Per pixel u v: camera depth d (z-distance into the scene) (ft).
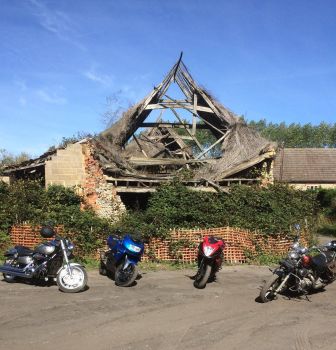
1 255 40.50
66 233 41.81
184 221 50.37
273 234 47.06
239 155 64.64
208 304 27.12
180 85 77.25
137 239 32.32
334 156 157.69
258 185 61.26
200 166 71.41
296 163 155.02
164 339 20.47
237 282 34.37
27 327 21.50
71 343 19.63
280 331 22.20
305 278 29.71
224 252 43.47
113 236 34.83
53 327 21.62
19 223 44.19
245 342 20.45
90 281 33.17
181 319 23.73
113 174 60.49
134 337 20.62
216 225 49.93
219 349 19.47
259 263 43.55
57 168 56.39
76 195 52.70
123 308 25.50
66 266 29.22
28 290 29.17
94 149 58.08
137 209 59.06
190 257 42.06
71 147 56.59
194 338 20.76
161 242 42.78
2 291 28.63
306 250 29.71
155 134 92.32
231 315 24.85
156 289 31.01
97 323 22.47
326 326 23.22
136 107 73.00
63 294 28.37
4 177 65.62
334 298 30.04
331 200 96.48
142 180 60.23
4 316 23.15
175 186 55.42
